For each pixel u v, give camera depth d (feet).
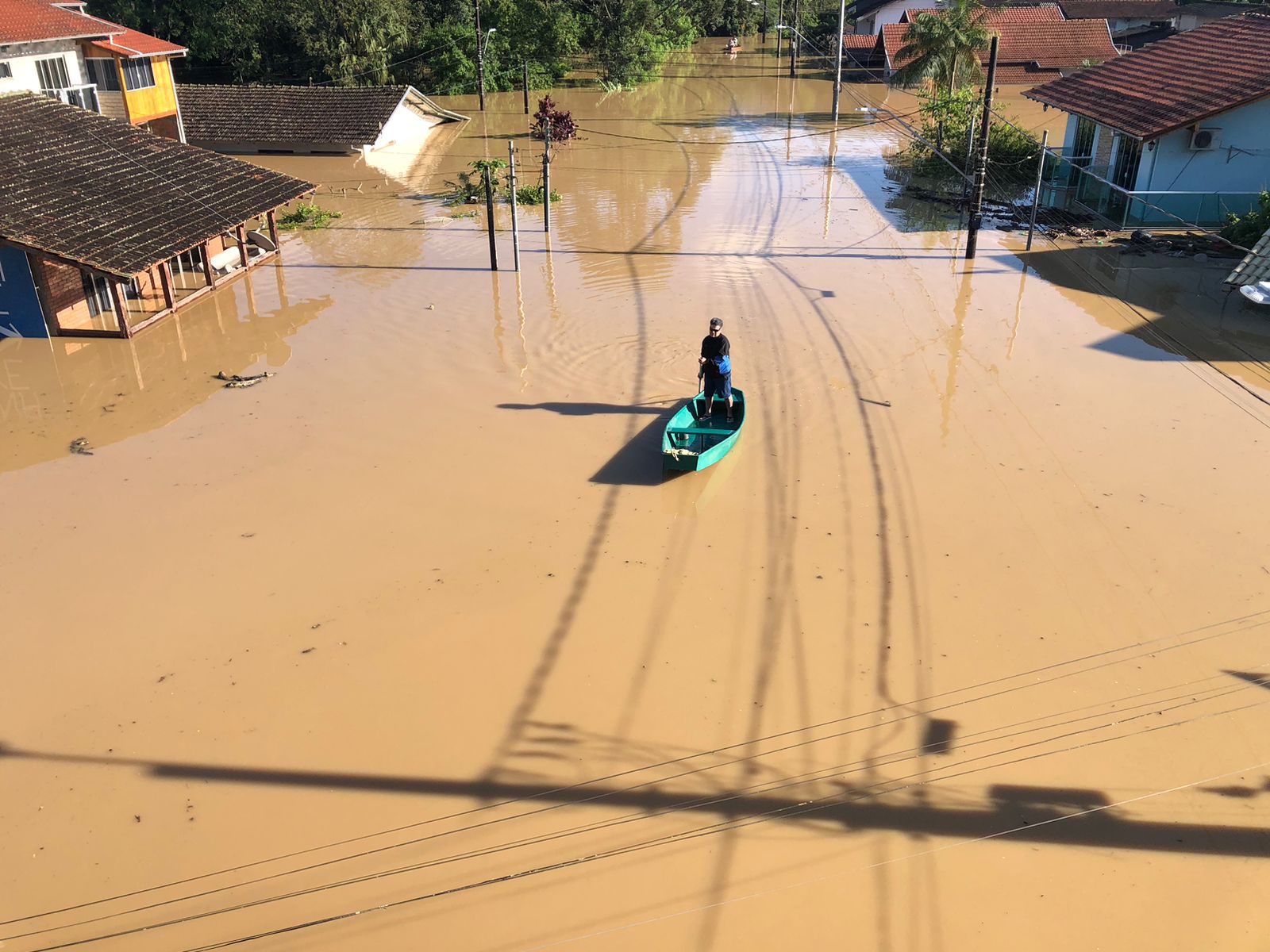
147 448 51.03
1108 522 42.88
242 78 164.96
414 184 108.88
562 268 78.69
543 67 177.78
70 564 41.50
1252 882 26.43
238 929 25.82
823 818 28.71
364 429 52.44
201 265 80.43
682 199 100.53
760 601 38.34
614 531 43.04
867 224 91.30
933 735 31.68
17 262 63.41
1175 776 29.78
